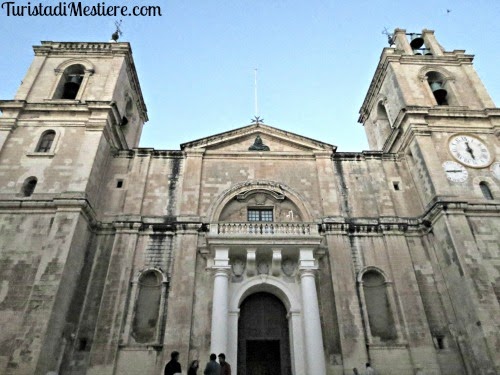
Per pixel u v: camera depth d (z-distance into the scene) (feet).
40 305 55.88
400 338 63.36
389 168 84.02
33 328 54.08
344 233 73.05
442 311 65.98
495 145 79.25
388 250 71.67
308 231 69.72
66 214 64.59
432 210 70.44
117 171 80.23
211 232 68.18
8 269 60.34
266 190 79.36
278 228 69.67
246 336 66.49
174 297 64.39
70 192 67.00
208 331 62.44
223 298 62.08
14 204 66.03
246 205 78.43
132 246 69.36
